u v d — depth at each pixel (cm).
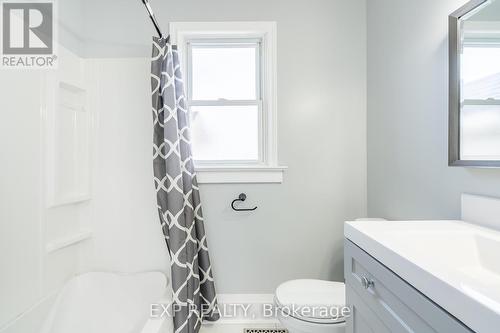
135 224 174
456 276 51
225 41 179
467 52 93
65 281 154
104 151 172
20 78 124
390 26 144
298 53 172
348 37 172
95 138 172
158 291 159
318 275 175
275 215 174
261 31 171
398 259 64
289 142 173
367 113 172
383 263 71
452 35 98
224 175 171
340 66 172
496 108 83
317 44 172
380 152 156
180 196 145
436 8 109
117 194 173
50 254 142
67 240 152
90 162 171
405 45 130
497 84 83
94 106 171
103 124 172
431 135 113
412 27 125
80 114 164
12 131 119
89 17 170
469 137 93
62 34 149
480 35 88
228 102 180
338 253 175
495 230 83
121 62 171
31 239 128
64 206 154
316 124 173
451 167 103
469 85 93
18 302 121
